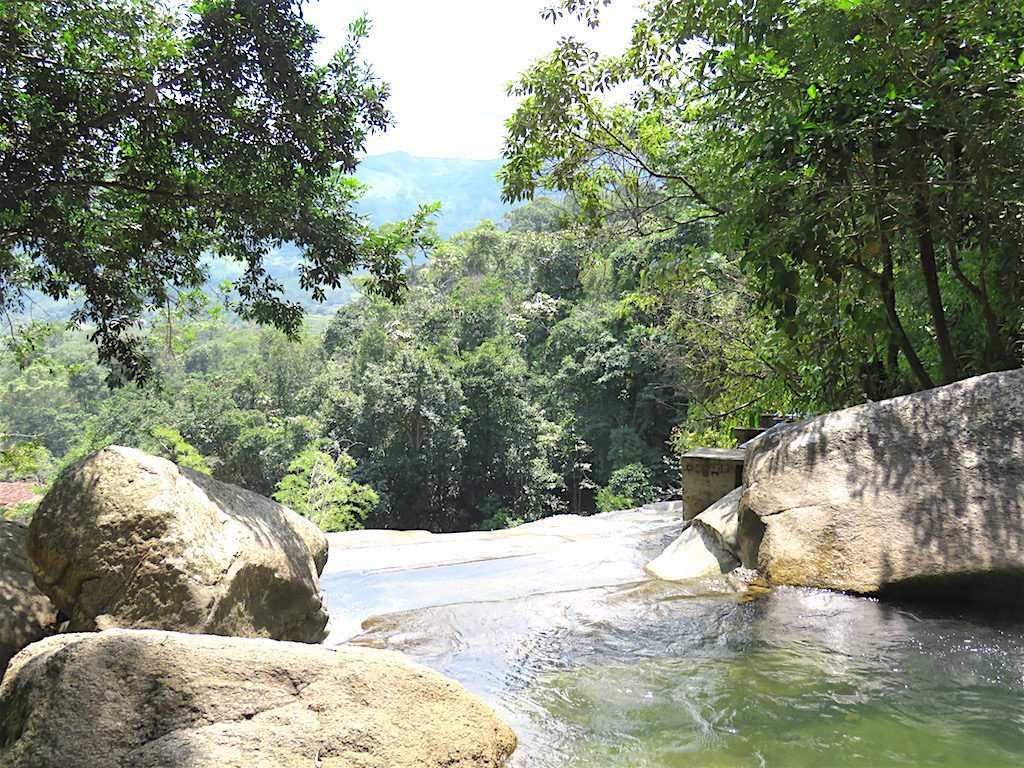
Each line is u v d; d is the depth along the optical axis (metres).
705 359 14.26
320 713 2.35
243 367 53.16
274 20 7.78
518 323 46.25
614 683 3.14
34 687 2.34
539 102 8.35
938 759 2.36
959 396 4.93
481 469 39.56
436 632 4.02
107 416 37.88
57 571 3.68
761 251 5.89
